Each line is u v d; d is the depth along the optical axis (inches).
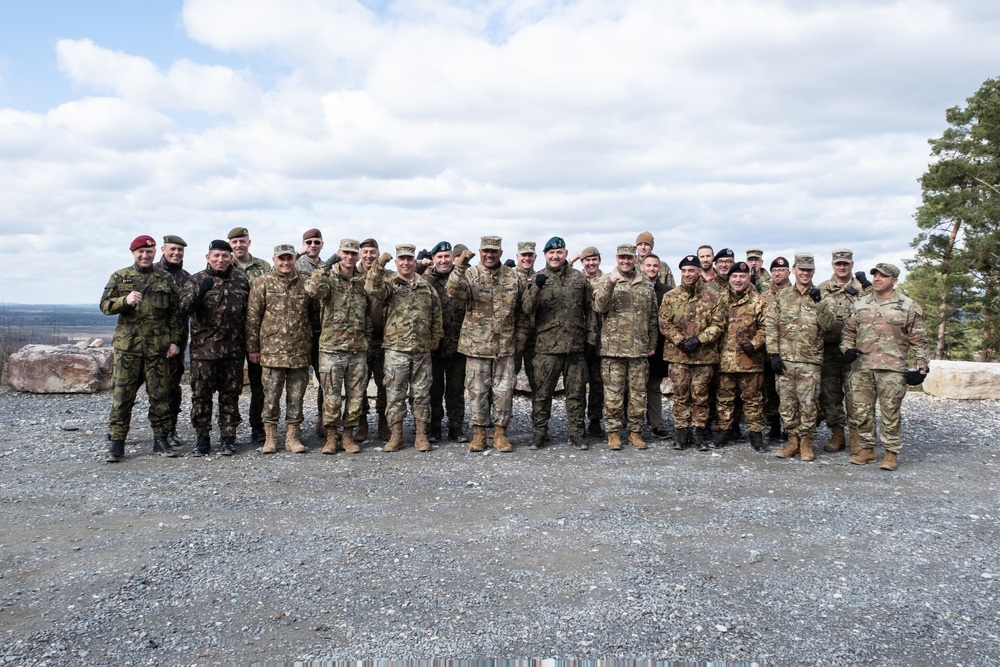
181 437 319.9
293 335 285.6
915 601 149.2
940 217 862.5
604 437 327.6
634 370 299.0
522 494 229.5
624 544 181.6
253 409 311.6
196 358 280.2
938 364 483.2
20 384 451.2
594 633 133.5
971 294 872.3
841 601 148.9
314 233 327.0
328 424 288.2
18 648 128.4
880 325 269.4
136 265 279.1
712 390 312.0
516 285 292.7
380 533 190.1
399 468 264.2
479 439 296.2
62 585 155.8
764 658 125.3
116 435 275.0
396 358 289.4
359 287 293.9
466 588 153.9
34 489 235.1
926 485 244.8
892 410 266.8
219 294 281.3
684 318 293.6
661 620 139.2
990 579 161.2
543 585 155.5
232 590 153.2
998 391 459.8
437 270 311.0
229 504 218.1
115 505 217.2
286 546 179.8
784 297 284.5
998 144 822.5
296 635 133.3
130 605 145.9
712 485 241.4
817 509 213.8
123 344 274.7
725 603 147.3
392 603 146.6
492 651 126.6
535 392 301.7
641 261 342.0
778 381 285.9
